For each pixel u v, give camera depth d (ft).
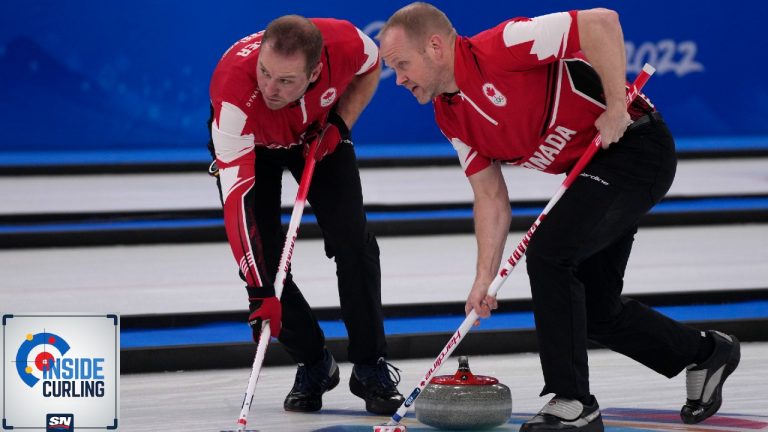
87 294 58.29
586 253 33.60
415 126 106.01
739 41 108.58
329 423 39.37
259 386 46.55
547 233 33.63
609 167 34.24
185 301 56.70
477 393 36.96
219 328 53.57
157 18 100.63
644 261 67.00
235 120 34.76
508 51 32.91
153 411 42.06
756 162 99.60
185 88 102.17
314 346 41.04
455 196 80.94
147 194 82.02
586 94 33.71
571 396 33.81
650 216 78.33
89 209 75.25
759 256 68.64
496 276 35.96
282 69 32.73
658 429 37.32
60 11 99.25
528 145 34.99
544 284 33.50
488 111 34.14
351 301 39.78
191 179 90.17
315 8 101.91
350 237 38.99
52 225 73.72
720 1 107.55
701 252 69.87
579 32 32.58
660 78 107.76
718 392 37.96
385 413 40.45
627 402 42.37
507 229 36.86
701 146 102.27
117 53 100.63
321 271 64.64
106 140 101.55
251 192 35.22
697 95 108.78
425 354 51.70
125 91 101.24
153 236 73.56
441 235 76.48
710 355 37.73
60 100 100.37
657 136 34.78
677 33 107.14
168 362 49.44
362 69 38.11
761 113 110.11
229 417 40.96
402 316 55.72
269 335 34.91
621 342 37.22
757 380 45.83
